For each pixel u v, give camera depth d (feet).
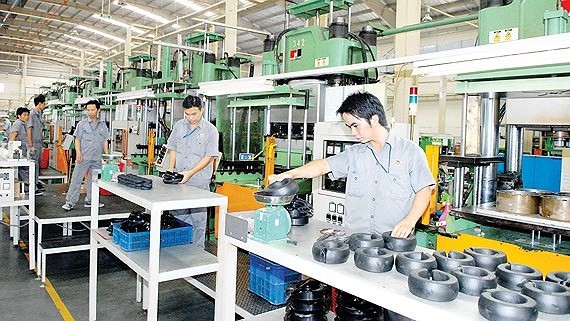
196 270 7.48
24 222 16.60
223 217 7.20
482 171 8.95
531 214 7.28
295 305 5.63
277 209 5.41
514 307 3.15
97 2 35.01
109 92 25.09
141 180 8.46
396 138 6.41
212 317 9.98
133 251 8.18
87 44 51.78
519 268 4.15
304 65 11.57
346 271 4.31
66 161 24.08
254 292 8.79
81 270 12.75
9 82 60.49
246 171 14.71
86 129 13.91
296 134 14.39
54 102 35.58
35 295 10.82
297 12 12.07
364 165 6.51
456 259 4.28
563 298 3.36
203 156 11.37
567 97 9.20
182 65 18.12
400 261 4.26
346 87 9.71
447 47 29.12
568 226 6.52
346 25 10.88
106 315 9.81
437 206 8.86
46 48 56.49
